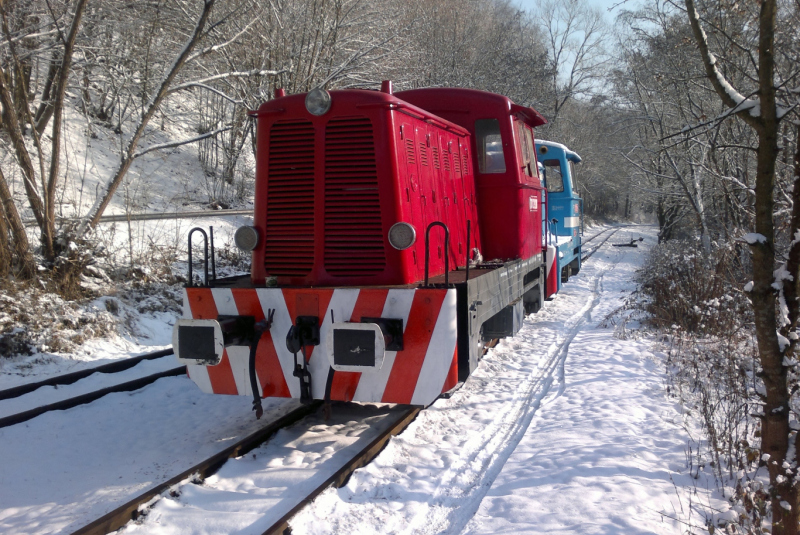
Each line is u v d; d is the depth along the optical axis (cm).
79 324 836
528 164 802
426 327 438
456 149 661
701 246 1095
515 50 2711
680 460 439
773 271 327
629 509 354
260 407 454
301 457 451
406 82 1800
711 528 332
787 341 328
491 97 711
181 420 550
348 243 481
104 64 1327
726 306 834
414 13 2066
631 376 660
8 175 1162
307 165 488
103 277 962
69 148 1628
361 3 1669
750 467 420
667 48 1120
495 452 472
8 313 788
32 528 357
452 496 396
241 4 1429
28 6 1054
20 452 477
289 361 466
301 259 491
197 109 2153
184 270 1124
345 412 562
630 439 471
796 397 430
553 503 366
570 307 1162
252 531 344
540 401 595
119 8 1217
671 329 876
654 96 1493
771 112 312
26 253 886
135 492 402
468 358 470
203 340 441
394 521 359
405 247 447
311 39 1616
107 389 621
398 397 450
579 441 469
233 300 475
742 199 916
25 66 1116
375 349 417
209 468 423
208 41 1457
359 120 479
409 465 439
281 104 493
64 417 550
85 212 1305
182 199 1736
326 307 453
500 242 727
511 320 647
